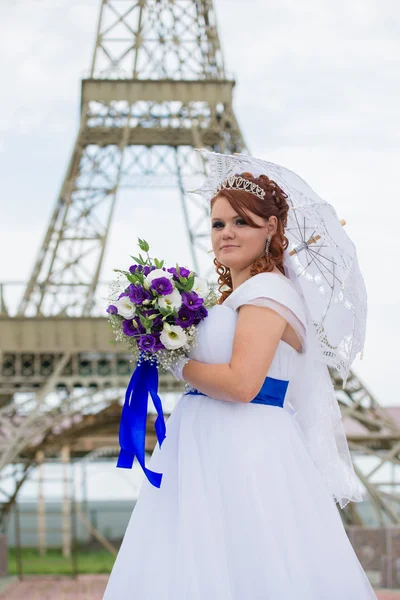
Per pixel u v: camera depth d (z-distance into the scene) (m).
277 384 4.02
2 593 25.61
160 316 3.84
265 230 4.13
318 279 4.24
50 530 35.78
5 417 28.77
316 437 4.34
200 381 3.79
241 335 3.78
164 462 4.04
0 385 28.31
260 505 3.69
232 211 4.10
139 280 3.90
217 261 4.68
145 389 3.96
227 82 34.31
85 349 27.56
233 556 3.65
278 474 3.79
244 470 3.76
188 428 3.95
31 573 30.97
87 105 35.03
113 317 3.99
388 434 28.88
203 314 3.90
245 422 3.88
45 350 27.61
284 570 3.57
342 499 4.44
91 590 26.30
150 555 3.77
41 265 31.77
